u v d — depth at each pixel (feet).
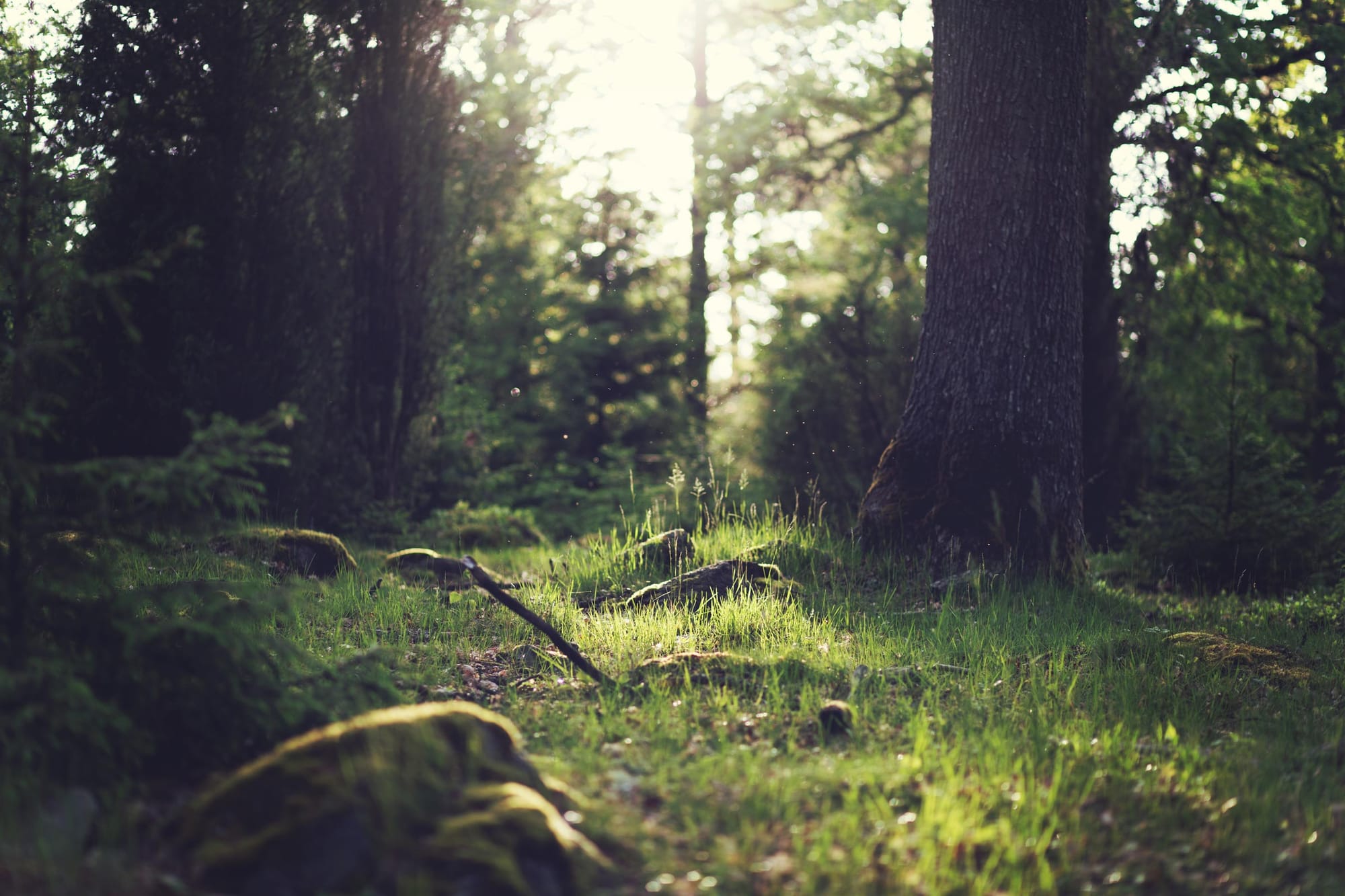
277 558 29.91
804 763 16.26
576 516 62.75
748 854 12.64
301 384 38.40
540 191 79.97
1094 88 44.29
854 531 32.96
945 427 31.91
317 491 39.68
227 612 14.05
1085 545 32.48
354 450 42.78
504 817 11.39
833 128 71.36
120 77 34.42
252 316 37.01
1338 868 13.17
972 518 30.83
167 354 35.04
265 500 35.58
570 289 79.82
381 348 43.24
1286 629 27.20
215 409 35.68
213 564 27.17
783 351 52.21
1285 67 50.21
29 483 12.97
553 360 76.79
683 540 33.30
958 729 17.81
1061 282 31.42
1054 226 31.30
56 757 12.80
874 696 19.94
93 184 18.76
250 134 36.78
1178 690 20.75
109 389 34.06
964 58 31.68
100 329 33.60
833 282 78.18
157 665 13.80
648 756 16.08
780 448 47.01
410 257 43.78
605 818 12.99
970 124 31.53
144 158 35.04
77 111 24.41
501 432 72.54
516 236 78.38
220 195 36.01
